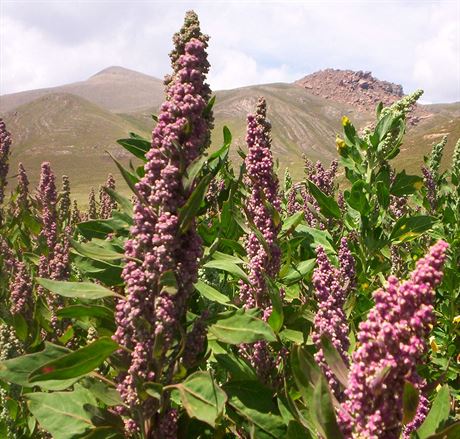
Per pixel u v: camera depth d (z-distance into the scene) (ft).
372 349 1.74
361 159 4.65
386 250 4.88
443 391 1.98
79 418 2.35
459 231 5.53
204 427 2.48
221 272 3.84
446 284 4.85
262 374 2.88
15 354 3.54
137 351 2.11
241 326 2.18
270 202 3.10
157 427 2.23
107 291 2.26
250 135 3.11
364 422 1.76
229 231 3.65
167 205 2.15
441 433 1.69
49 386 2.16
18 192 6.54
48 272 4.26
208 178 2.10
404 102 4.48
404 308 1.72
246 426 2.38
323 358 2.10
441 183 6.42
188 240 2.20
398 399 1.71
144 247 2.17
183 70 2.30
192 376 2.11
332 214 4.62
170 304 2.07
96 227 2.79
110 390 2.35
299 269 3.52
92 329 2.88
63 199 6.16
